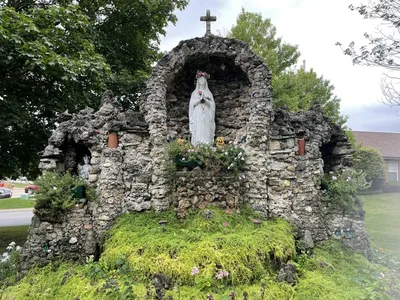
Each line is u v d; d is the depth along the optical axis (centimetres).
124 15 1430
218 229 670
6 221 1850
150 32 1536
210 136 877
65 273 652
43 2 1196
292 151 829
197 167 762
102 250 721
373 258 773
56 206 726
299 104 1898
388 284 586
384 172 2433
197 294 518
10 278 693
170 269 554
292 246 674
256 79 840
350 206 786
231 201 747
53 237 732
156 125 817
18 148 1154
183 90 953
